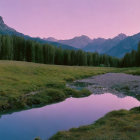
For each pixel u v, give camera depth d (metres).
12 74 40.00
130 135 10.81
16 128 14.27
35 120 16.41
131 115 15.16
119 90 32.97
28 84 32.00
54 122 15.80
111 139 10.38
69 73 54.97
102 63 145.75
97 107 21.42
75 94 29.11
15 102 21.81
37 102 23.11
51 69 56.06
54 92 27.31
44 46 119.50
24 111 19.75
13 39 107.38
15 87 28.55
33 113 18.89
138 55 107.75
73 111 19.64
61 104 23.25
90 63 140.75
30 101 22.92
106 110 19.95
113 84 38.91
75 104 23.16
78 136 11.56
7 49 97.81
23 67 50.47
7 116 17.75
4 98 22.28
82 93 29.72
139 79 43.09
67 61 127.69
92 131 12.16
